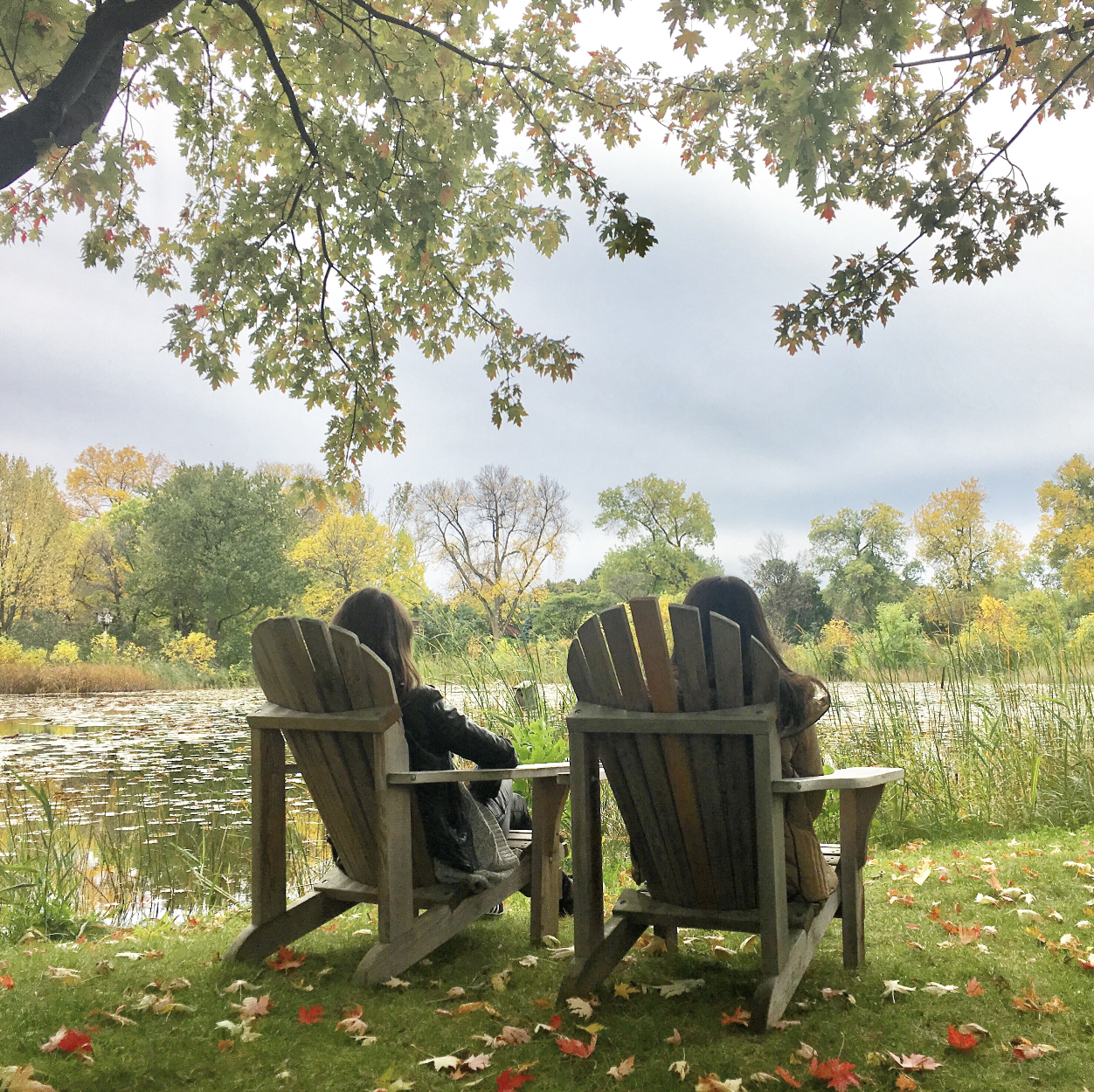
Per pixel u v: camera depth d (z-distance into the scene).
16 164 2.65
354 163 4.31
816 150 3.31
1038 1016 1.99
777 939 1.95
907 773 5.23
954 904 3.10
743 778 1.97
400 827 2.30
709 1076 1.64
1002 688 5.70
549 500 47.41
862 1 2.98
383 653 2.44
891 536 58.62
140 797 6.68
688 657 1.94
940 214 4.31
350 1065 1.77
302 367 5.25
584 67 4.52
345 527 35.97
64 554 35.66
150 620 37.31
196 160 5.02
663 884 2.22
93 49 2.74
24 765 8.59
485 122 4.41
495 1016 2.04
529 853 2.78
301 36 4.40
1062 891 3.19
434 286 5.37
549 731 4.75
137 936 3.09
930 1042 1.85
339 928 3.01
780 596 55.59
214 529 35.34
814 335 4.81
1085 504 46.94
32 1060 1.76
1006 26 3.44
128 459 56.09
